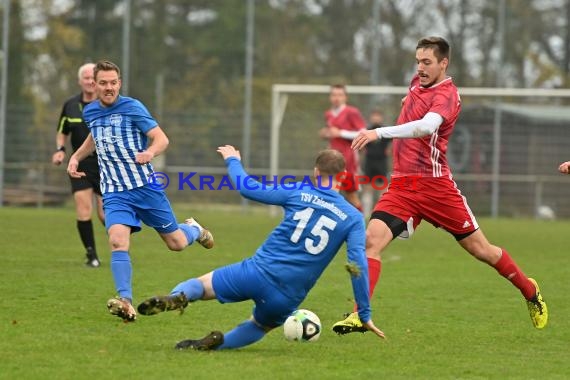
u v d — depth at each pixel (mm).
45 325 22438
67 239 45562
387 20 86875
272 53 78125
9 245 42031
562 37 86562
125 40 76688
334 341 21766
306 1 80000
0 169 73062
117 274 22969
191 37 76625
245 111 75188
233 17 76812
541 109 74438
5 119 73688
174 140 75062
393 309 27016
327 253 18922
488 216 74438
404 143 23500
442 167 23547
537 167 74125
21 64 75375
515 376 18453
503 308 27672
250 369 18156
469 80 84188
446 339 22516
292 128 75188
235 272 18938
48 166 73812
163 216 24281
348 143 47812
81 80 34219
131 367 18062
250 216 68375
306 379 17500
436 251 46094
